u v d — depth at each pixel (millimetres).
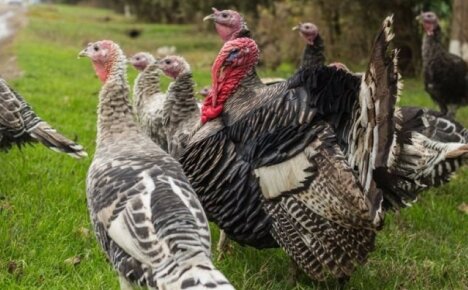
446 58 5094
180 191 2559
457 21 6492
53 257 3123
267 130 2926
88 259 3152
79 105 5887
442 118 3695
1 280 2961
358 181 2775
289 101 2918
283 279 3139
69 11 25250
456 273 3236
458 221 3744
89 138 4641
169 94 3436
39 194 3625
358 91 2812
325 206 2811
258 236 2996
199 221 2502
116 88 2838
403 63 8352
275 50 8656
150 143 2793
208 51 12078
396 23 8180
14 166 3924
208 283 2328
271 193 2887
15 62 9297
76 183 3809
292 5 8625
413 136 3348
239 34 3459
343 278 3008
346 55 8406
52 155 4148
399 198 2934
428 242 3508
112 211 2557
